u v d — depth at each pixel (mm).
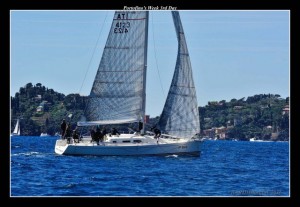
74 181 123438
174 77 167375
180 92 167000
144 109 169375
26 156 171125
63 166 145000
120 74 171125
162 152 161375
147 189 116500
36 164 147875
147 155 160625
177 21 167375
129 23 170500
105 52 171875
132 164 149750
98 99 172500
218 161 174625
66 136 169125
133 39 170500
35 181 122750
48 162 152125
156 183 123375
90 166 145250
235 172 147000
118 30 170875
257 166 167125
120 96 171000
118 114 171125
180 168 146500
